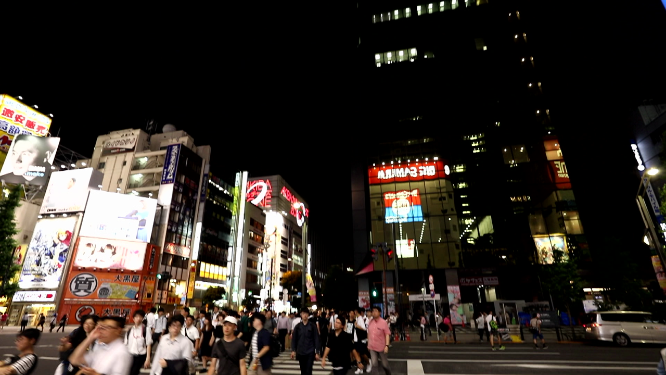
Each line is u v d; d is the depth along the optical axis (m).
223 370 4.88
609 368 10.74
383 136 38.78
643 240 32.41
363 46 44.50
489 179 35.41
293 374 10.49
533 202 34.22
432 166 36.25
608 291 27.16
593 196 34.22
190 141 70.88
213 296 61.44
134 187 62.53
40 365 11.24
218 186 78.44
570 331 25.83
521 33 42.06
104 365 3.57
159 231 57.09
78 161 68.62
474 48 41.84
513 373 10.18
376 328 8.36
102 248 44.06
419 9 45.25
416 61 42.16
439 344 19.70
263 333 6.11
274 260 92.75
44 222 44.66
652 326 16.64
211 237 71.94
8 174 44.97
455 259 32.53
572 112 37.38
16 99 49.25
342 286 46.81
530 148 36.34
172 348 5.10
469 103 39.00
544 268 25.77
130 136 67.81
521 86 39.25
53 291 40.56
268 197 109.62
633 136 35.50
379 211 35.34
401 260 33.06
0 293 29.62
